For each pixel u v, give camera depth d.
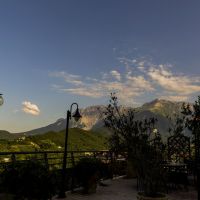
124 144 8.33
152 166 8.21
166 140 8.53
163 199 7.88
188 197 12.43
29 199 8.39
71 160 14.35
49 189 8.62
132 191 13.52
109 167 16.83
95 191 13.15
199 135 12.13
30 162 8.71
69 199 11.74
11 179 8.31
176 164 13.70
